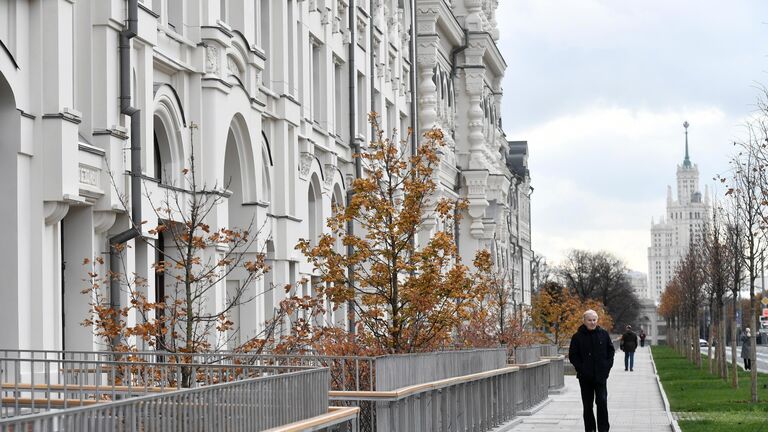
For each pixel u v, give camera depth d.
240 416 11.57
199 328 23.83
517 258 94.19
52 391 15.28
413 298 24.53
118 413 9.56
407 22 51.69
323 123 36.62
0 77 17.97
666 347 143.00
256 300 28.66
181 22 24.62
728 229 43.34
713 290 49.19
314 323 33.28
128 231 20.91
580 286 152.12
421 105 54.00
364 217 25.72
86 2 20.36
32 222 18.69
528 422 29.00
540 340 57.34
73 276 20.28
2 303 18.33
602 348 21.58
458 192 64.19
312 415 13.59
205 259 24.89
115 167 20.69
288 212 31.94
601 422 21.59
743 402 34.00
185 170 19.75
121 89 20.97
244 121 27.39
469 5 65.50
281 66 31.39
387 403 17.75
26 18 18.66
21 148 18.36
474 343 35.03
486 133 74.75
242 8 27.64
